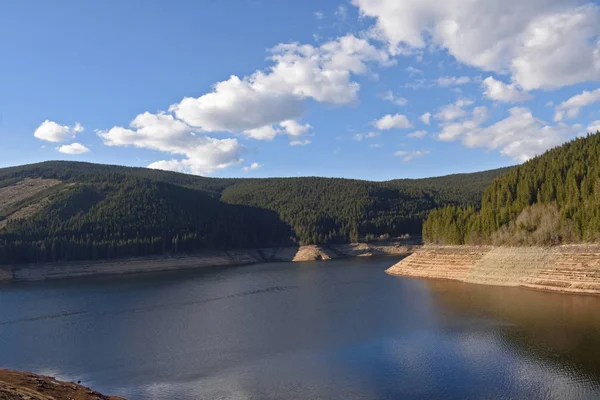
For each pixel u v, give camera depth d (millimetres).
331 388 43344
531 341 54031
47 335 66500
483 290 89625
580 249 87438
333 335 61281
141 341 61969
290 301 88500
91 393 39188
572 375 43625
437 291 92250
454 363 48406
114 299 96875
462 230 120625
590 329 57062
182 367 50781
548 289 84062
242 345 58344
